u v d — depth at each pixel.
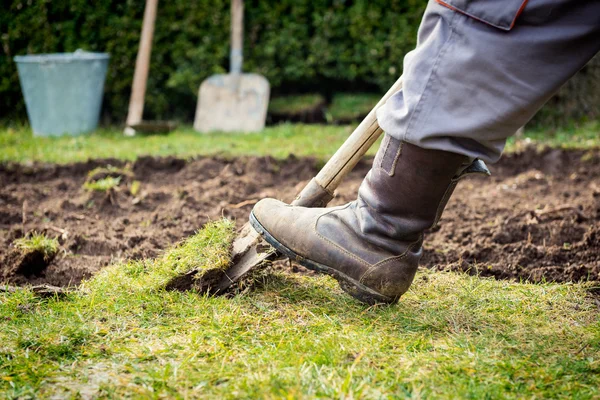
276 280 2.59
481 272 2.82
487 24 1.77
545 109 6.19
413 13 6.41
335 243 2.25
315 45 6.61
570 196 3.93
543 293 2.52
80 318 2.22
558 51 1.76
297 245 2.29
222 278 2.46
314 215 2.29
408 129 1.89
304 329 2.16
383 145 2.07
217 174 4.36
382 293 2.28
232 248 2.46
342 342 2.02
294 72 6.73
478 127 1.82
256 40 6.73
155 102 6.75
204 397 1.73
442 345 2.05
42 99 5.92
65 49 6.53
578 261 2.87
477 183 4.36
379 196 2.13
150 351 2.00
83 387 1.81
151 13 6.23
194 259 2.43
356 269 2.25
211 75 6.62
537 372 1.84
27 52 6.52
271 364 1.89
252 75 6.46
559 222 3.31
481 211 3.64
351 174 4.53
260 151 4.89
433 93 1.84
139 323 2.21
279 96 7.11
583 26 1.73
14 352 1.99
